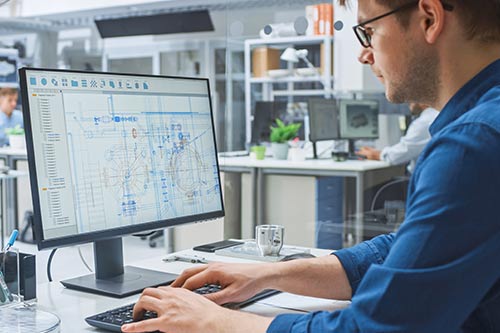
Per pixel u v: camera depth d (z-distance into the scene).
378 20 0.91
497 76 0.87
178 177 1.49
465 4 0.85
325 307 1.22
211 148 1.59
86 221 1.27
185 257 1.62
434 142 0.81
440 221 0.76
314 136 4.73
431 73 0.89
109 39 7.40
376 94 4.84
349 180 4.45
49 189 1.21
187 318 0.97
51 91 1.23
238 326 0.93
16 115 6.37
